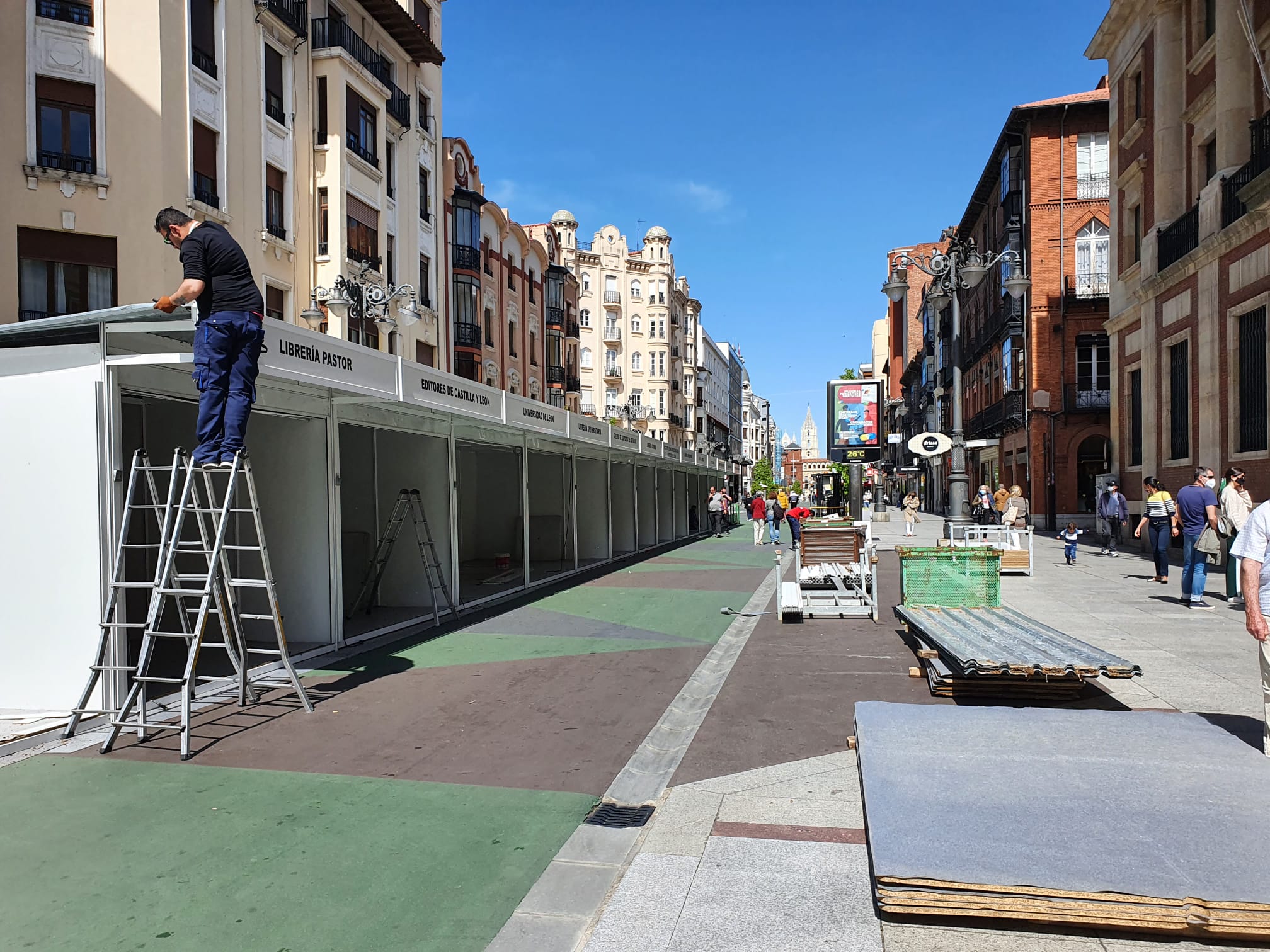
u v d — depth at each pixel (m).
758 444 163.50
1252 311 15.64
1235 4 16.70
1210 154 18.73
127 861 3.94
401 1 27.59
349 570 12.29
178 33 17.61
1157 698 6.13
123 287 16.80
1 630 6.70
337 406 9.53
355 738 5.97
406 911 3.46
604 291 68.31
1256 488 15.39
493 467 20.95
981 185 37.16
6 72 15.91
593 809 4.62
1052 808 3.49
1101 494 19.83
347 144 22.89
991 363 37.97
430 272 28.75
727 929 3.12
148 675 8.09
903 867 3.05
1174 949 2.86
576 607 12.75
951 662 6.18
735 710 6.39
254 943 3.21
